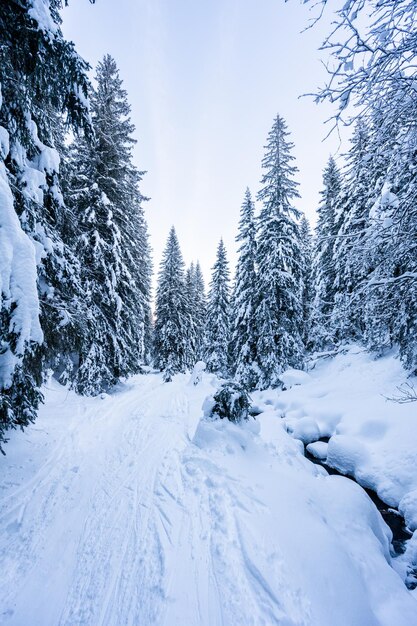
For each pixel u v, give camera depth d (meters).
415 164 4.00
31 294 4.33
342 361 16.91
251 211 20.47
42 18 4.32
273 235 17.36
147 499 5.08
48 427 8.18
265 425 10.12
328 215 20.30
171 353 25.05
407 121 3.40
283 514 4.61
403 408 9.74
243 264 19.89
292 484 5.75
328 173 20.78
